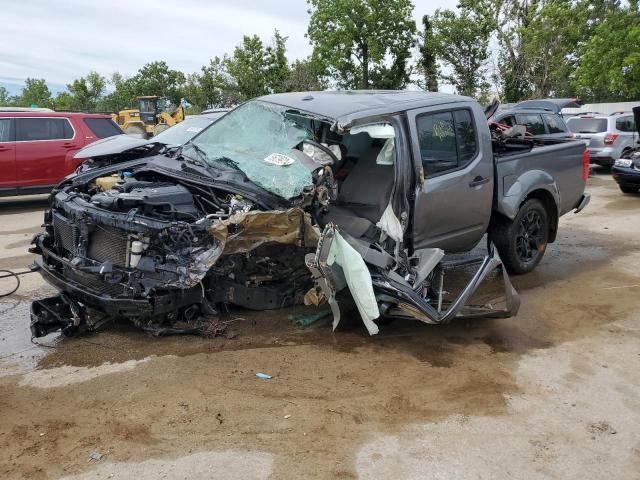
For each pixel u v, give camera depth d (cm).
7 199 1262
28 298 538
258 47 3195
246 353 417
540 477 290
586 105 2947
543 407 358
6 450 299
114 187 443
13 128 1038
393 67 3169
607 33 2658
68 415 333
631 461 305
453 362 418
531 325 493
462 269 463
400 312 426
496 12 3097
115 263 407
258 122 509
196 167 466
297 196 415
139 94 4162
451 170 500
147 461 292
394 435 322
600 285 600
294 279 464
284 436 316
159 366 393
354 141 525
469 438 322
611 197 1172
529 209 611
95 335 443
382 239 443
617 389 383
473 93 3088
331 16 3000
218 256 389
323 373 392
